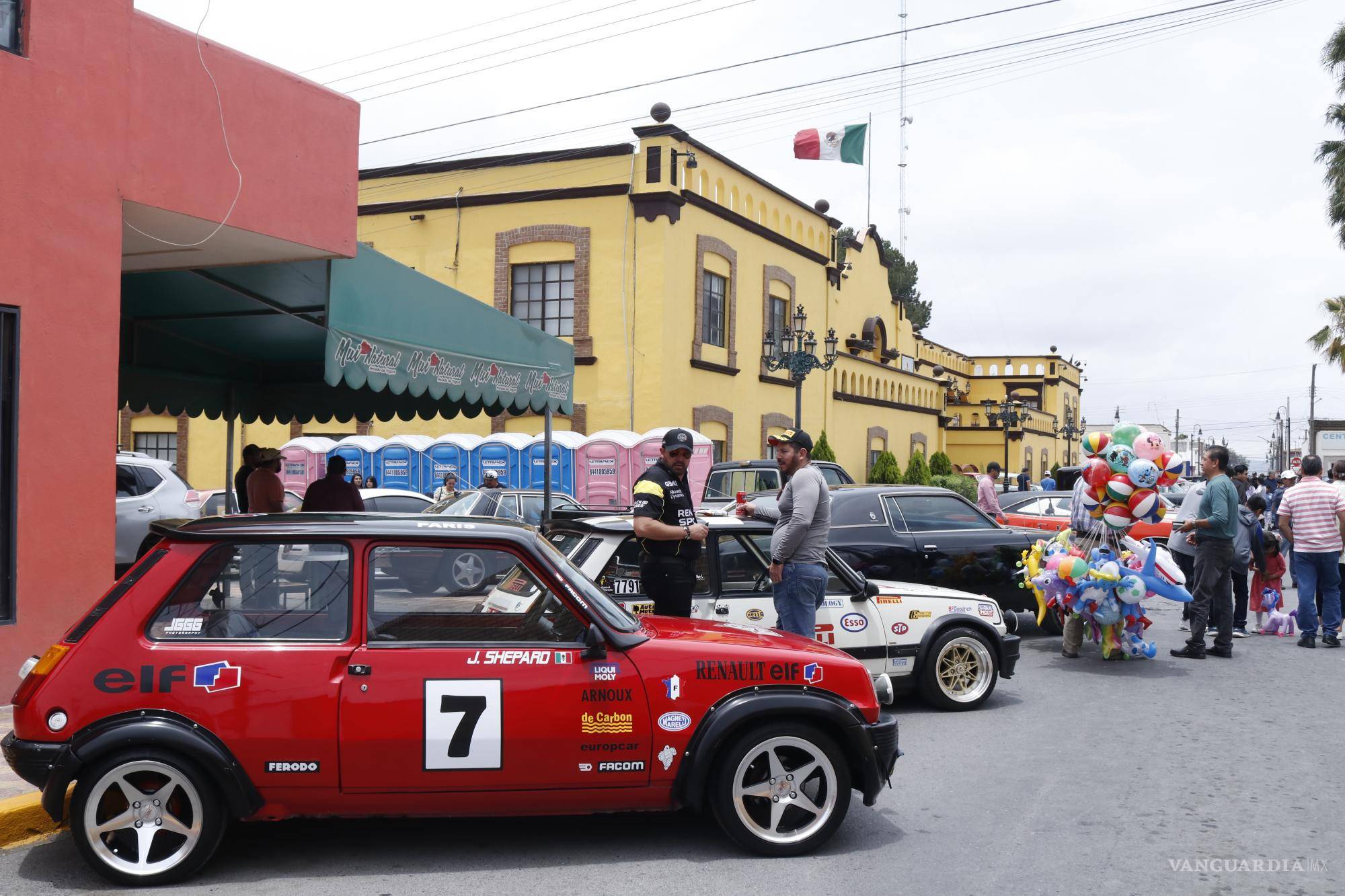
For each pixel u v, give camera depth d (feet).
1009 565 33.65
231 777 13.69
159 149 23.53
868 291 110.01
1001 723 24.27
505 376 33.68
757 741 15.07
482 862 14.97
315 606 14.32
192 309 31.58
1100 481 31.30
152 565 14.29
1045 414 165.58
